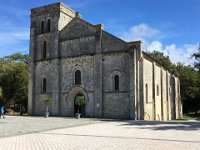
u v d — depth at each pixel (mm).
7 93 55469
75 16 47156
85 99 40875
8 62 58500
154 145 14414
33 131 21375
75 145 14531
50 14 46469
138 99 37250
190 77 73938
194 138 17047
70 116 42406
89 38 41812
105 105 38938
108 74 39188
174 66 79125
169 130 21891
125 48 38219
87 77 41188
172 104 57469
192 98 73875
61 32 45031
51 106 44031
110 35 39781
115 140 16312
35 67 47156
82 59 42031
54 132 20719
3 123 29016
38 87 46281
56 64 44250
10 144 14883
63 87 43594
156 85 46062
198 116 68938
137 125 26906
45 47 46688
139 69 37906
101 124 28156
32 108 46000
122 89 37812
